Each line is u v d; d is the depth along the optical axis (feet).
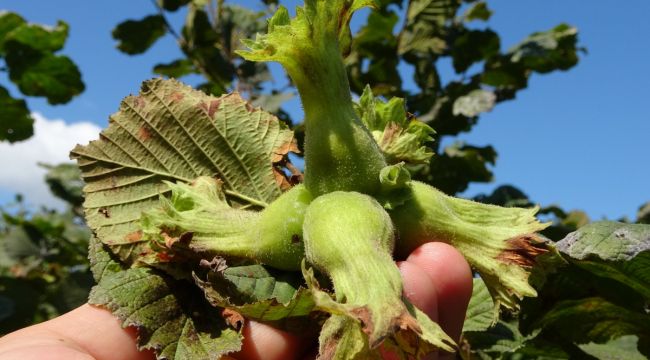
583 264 0.48
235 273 0.39
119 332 0.41
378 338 0.29
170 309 0.41
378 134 0.45
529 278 0.40
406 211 0.38
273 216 0.39
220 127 0.50
